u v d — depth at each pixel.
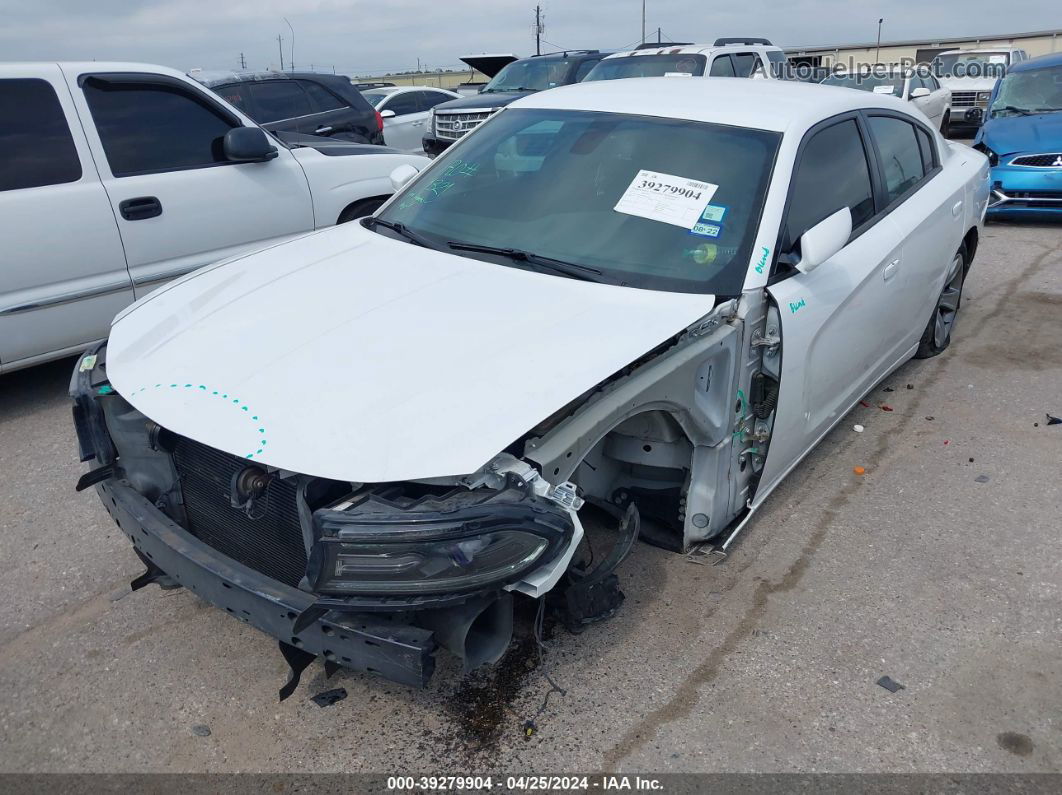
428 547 1.98
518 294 2.75
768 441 3.10
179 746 2.43
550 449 2.20
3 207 4.37
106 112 4.86
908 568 3.24
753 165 3.19
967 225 4.95
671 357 2.60
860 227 3.70
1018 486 3.85
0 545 3.43
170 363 2.50
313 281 2.95
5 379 5.27
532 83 12.84
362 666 2.12
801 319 3.04
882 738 2.44
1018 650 2.80
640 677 2.66
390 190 6.41
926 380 5.07
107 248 4.79
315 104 10.32
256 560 2.45
